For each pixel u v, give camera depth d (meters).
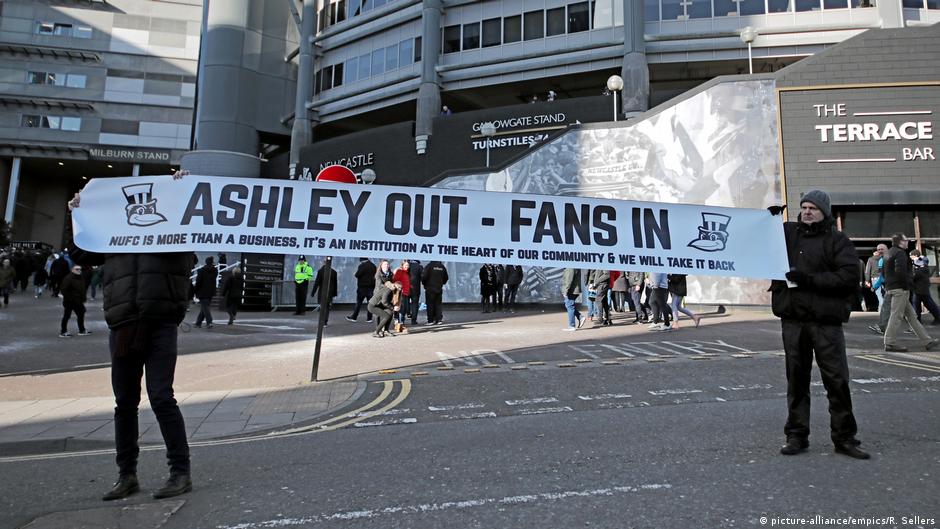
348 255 5.25
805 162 19.20
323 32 36.16
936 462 3.86
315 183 5.29
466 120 27.80
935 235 18.58
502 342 11.45
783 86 19.62
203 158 36.50
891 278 9.34
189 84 52.34
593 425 5.30
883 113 18.98
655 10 26.86
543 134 26.08
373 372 8.45
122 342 3.52
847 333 11.86
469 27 30.42
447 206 5.54
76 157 50.44
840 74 19.31
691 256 5.37
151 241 4.43
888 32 19.23
